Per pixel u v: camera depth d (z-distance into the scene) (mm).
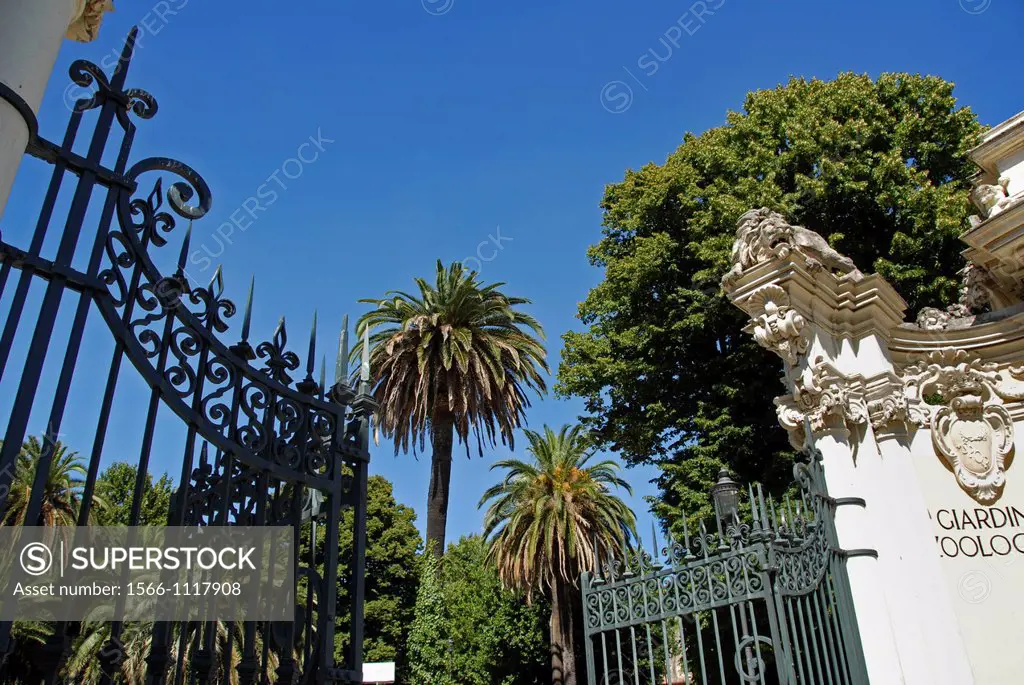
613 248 23359
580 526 24781
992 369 7609
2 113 3008
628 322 21844
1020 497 7164
